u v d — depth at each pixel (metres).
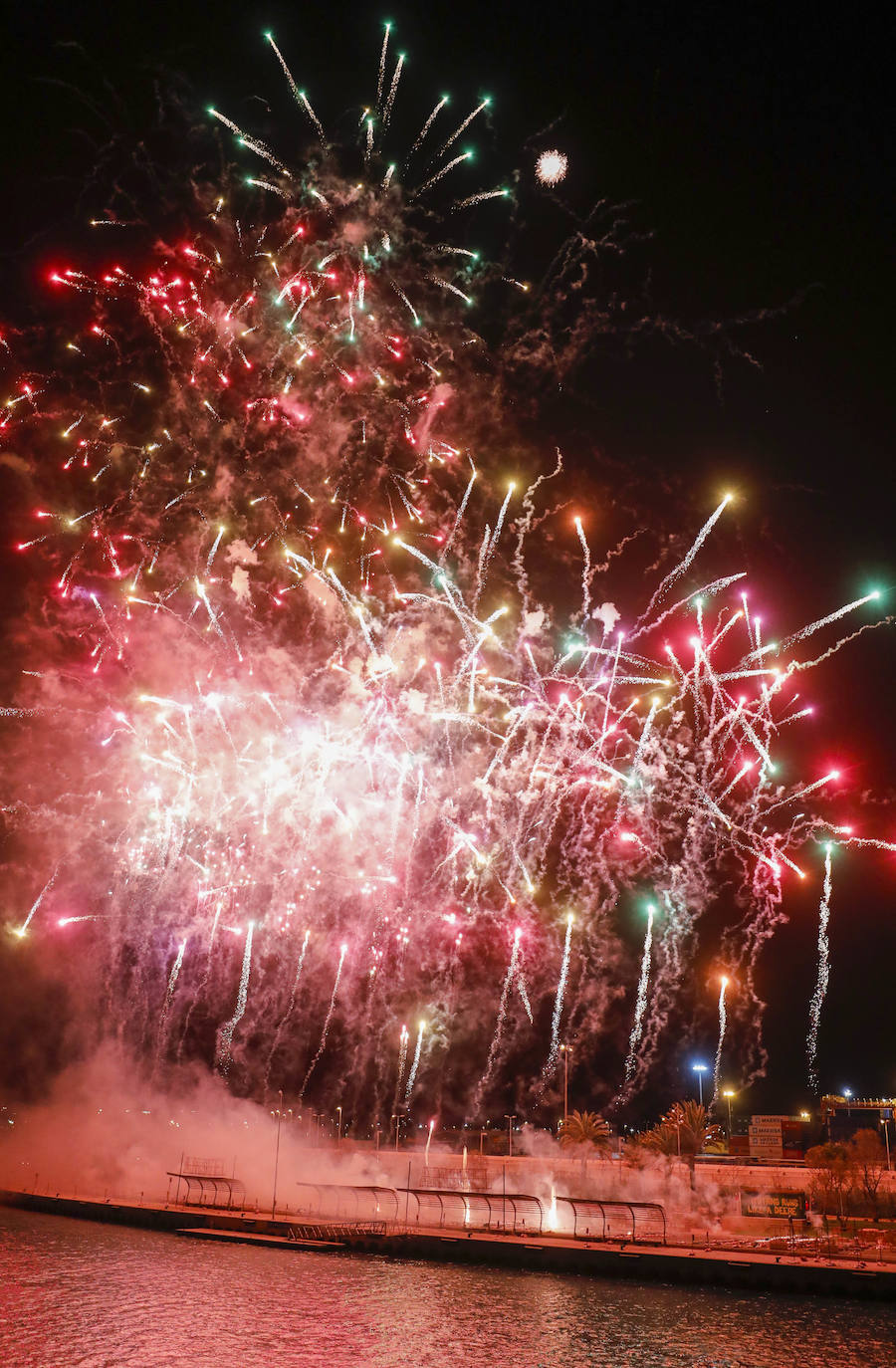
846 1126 122.81
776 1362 58.12
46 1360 57.50
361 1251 87.31
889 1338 62.06
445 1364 57.94
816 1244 79.62
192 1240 91.88
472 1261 83.12
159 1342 60.94
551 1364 57.91
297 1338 62.00
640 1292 73.12
